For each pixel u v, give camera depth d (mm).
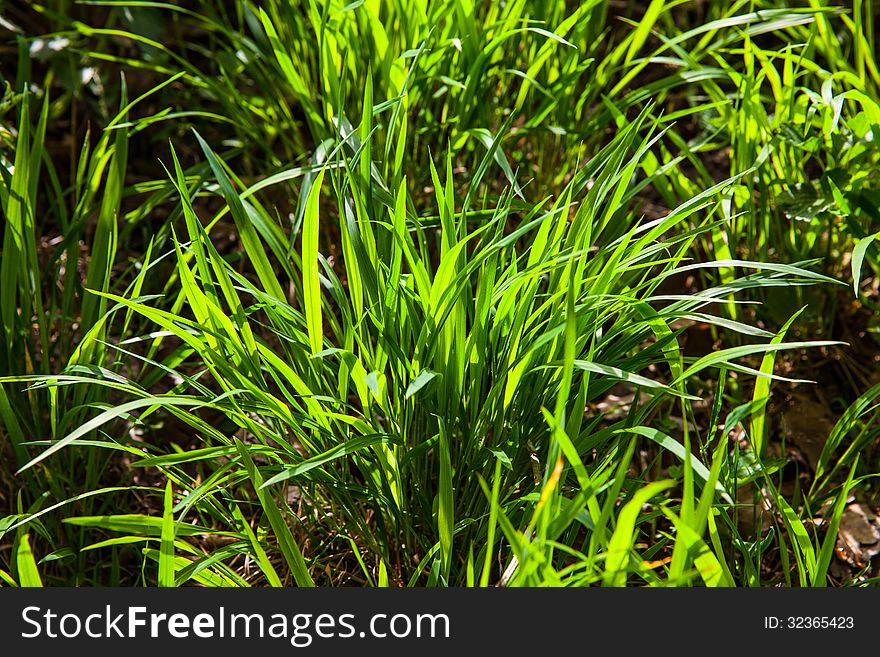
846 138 1437
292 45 1554
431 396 1315
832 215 1465
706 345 1509
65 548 1344
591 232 1327
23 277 1400
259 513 1413
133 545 1400
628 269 1333
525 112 1564
